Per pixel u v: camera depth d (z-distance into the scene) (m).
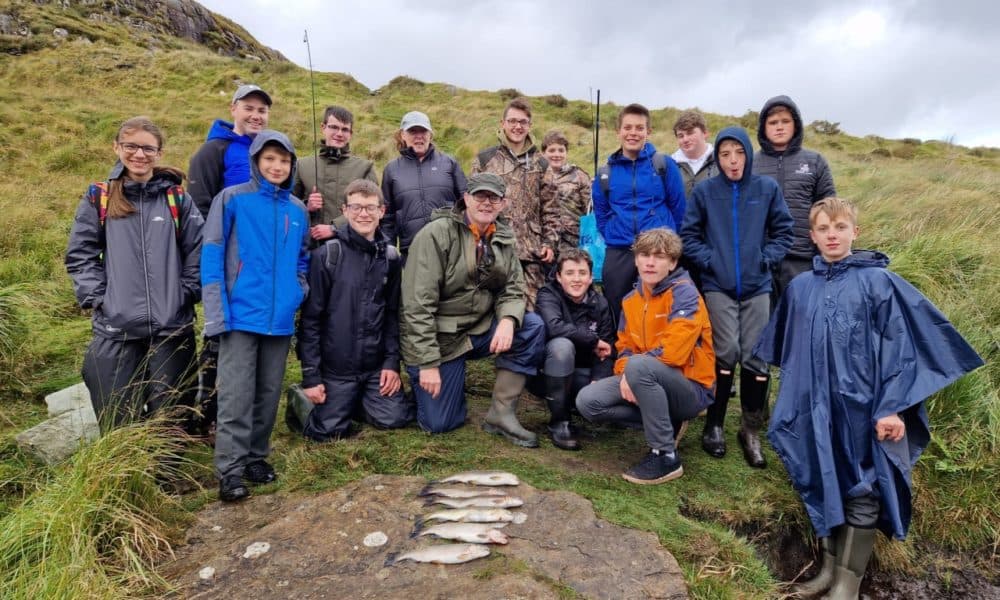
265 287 3.22
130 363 3.28
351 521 2.94
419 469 3.57
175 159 13.32
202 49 33.41
